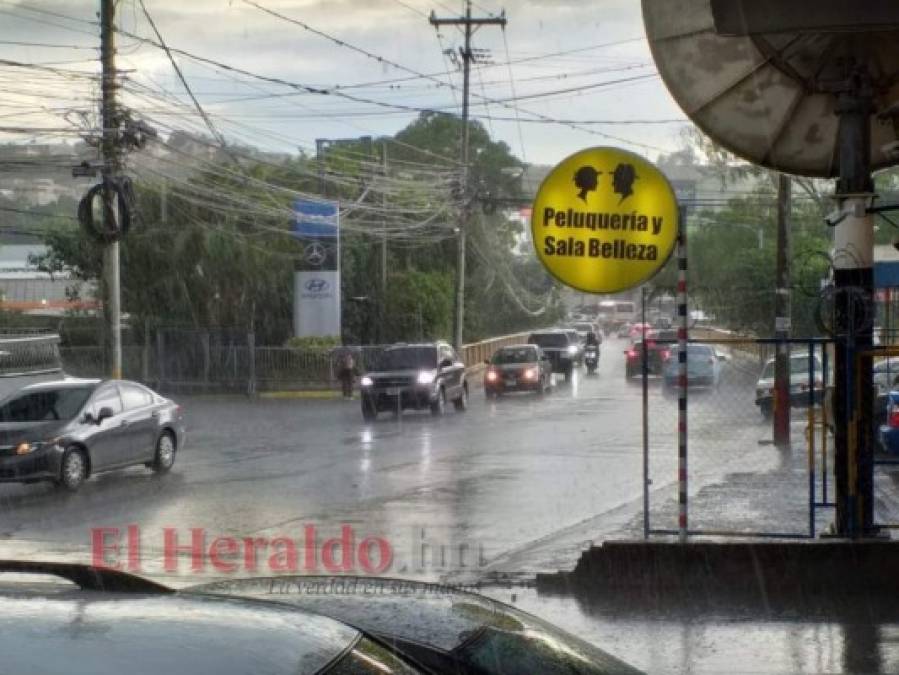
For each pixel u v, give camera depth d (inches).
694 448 911.7
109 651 91.4
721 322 1539.1
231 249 1854.1
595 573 429.7
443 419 1302.9
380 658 102.8
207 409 1567.4
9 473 730.8
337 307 1911.9
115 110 1128.2
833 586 421.1
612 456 873.5
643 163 426.9
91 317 1926.7
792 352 1245.7
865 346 433.1
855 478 433.1
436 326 2146.9
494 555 506.6
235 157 1581.0
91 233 1133.7
